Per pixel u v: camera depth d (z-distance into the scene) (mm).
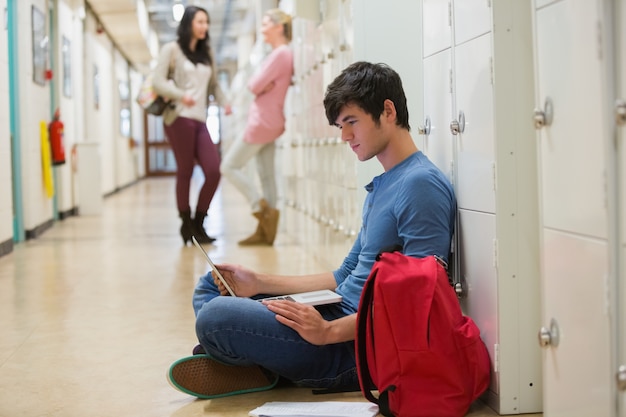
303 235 5684
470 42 2078
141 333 3045
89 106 10727
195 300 2381
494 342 1996
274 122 5742
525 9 1924
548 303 1703
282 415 1958
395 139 2162
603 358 1445
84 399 2203
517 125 1938
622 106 1352
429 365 1895
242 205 10570
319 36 4523
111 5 10742
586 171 1481
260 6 8453
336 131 4074
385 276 1887
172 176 21219
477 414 1996
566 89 1559
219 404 2139
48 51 7773
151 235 6875
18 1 6598
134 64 17812
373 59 3354
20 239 6504
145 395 2236
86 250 5824
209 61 5895
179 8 10250
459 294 2225
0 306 3633
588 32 1449
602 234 1428
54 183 8461
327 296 2195
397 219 2090
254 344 2090
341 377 2199
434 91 2424
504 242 1954
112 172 13648
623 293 1384
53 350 2787
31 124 6723
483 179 2027
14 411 2104
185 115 5762
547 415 1739
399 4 3352
